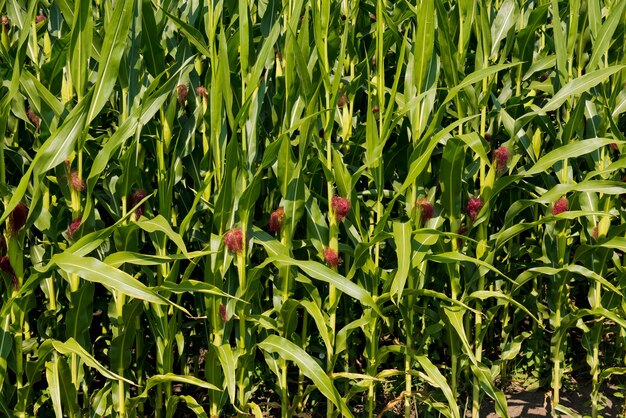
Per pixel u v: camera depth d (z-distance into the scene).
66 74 4.32
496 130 4.61
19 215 3.96
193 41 4.21
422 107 4.27
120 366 4.21
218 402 4.29
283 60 4.56
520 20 4.99
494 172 4.38
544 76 5.06
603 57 4.85
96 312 4.99
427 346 4.91
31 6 3.92
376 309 4.06
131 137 4.30
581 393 4.93
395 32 4.52
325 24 4.15
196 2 4.75
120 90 4.46
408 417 4.51
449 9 5.11
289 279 4.27
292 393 4.75
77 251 3.90
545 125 4.54
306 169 4.37
